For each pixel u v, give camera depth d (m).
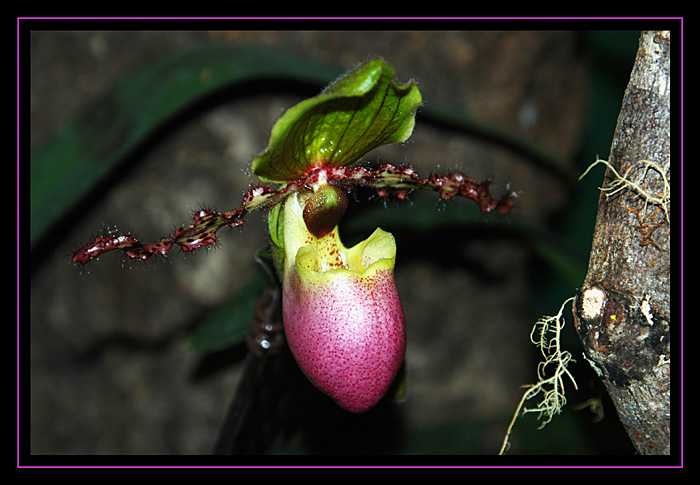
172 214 0.40
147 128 0.36
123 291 0.40
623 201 0.30
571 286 0.46
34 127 0.40
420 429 0.40
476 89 0.41
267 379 0.35
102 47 0.39
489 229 0.39
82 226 0.40
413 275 0.41
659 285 0.29
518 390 0.45
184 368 0.42
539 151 0.39
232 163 0.39
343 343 0.31
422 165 0.40
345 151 0.32
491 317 0.44
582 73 0.46
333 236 0.32
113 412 0.44
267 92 0.39
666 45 0.29
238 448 0.36
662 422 0.30
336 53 0.40
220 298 0.40
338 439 0.39
